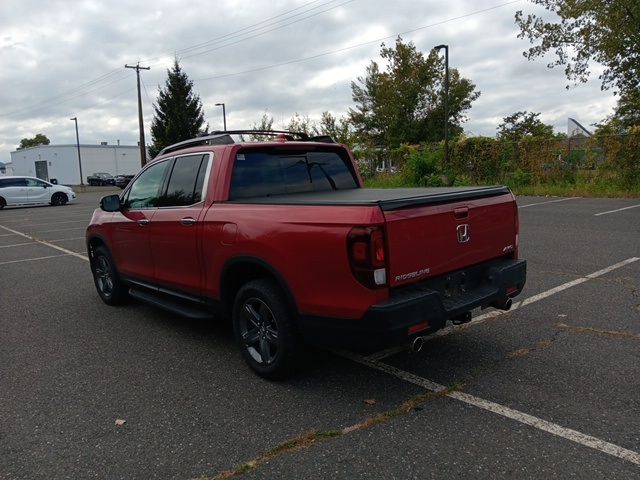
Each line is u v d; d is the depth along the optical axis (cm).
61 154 7769
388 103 4753
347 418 346
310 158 510
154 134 5381
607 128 3083
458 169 2311
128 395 395
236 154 455
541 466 284
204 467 297
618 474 275
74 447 323
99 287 673
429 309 344
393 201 335
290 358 389
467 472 281
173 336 531
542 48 2348
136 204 559
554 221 1189
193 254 460
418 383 394
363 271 327
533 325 507
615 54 2162
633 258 775
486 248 413
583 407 346
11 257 1095
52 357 481
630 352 433
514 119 4906
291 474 287
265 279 404
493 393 371
